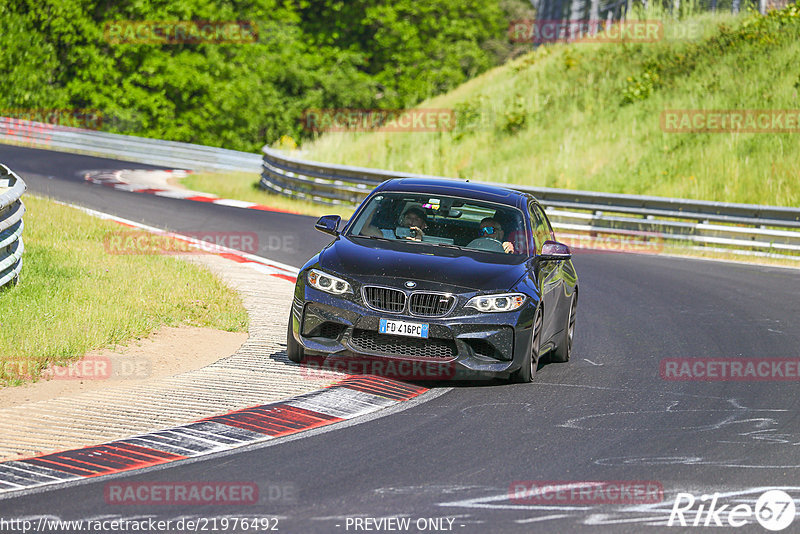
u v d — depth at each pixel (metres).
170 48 192.38
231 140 198.62
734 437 26.45
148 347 35.03
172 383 30.20
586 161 103.12
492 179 104.31
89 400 27.86
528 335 31.12
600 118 112.69
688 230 76.06
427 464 23.03
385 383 31.03
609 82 119.25
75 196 85.12
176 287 44.12
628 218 79.12
